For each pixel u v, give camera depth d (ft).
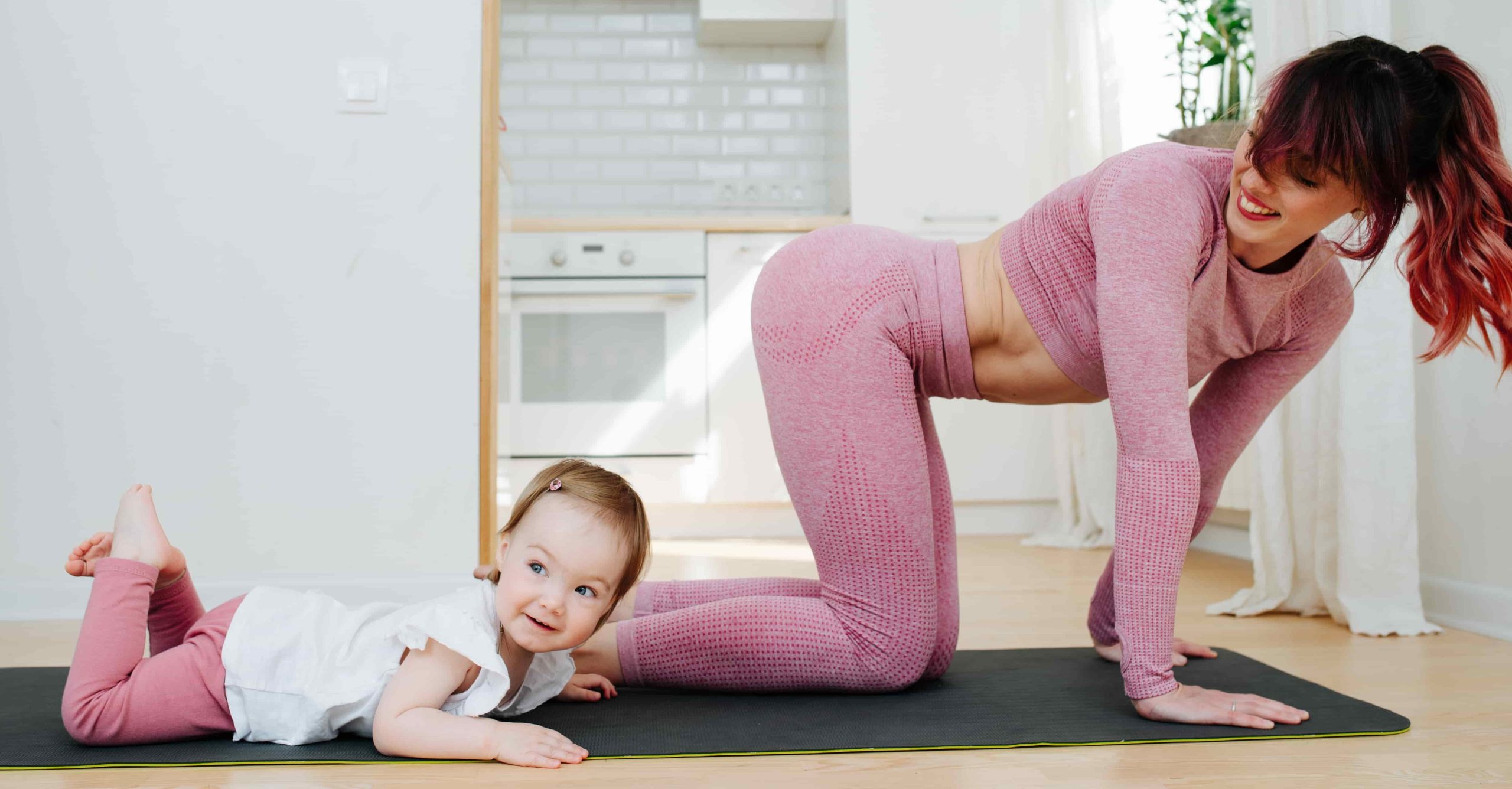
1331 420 6.59
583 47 14.64
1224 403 4.88
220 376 6.87
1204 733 3.94
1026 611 7.09
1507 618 6.11
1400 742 3.90
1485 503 6.38
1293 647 5.82
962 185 12.25
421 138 7.03
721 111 14.61
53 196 6.84
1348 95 3.42
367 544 6.90
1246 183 3.74
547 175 14.55
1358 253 3.72
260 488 6.86
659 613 4.92
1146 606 4.04
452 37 7.07
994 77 12.29
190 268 6.88
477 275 7.02
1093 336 4.24
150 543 3.87
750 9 13.56
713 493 12.06
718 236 12.12
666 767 3.56
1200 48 9.81
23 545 6.78
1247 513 10.12
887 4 12.24
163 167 6.88
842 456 4.38
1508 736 4.00
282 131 6.95
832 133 13.97
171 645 4.19
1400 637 6.09
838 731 3.98
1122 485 4.01
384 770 3.50
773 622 4.50
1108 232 3.96
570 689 4.51
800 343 4.45
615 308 12.01
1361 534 6.30
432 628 3.64
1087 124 10.66
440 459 6.96
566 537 3.76
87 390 6.82
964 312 4.43
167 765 3.51
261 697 3.74
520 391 11.94
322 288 6.94
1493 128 3.54
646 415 12.02
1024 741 3.83
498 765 3.57
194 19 6.91
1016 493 12.15
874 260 4.50
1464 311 3.63
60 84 6.86
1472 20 6.39
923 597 4.45
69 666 5.28
